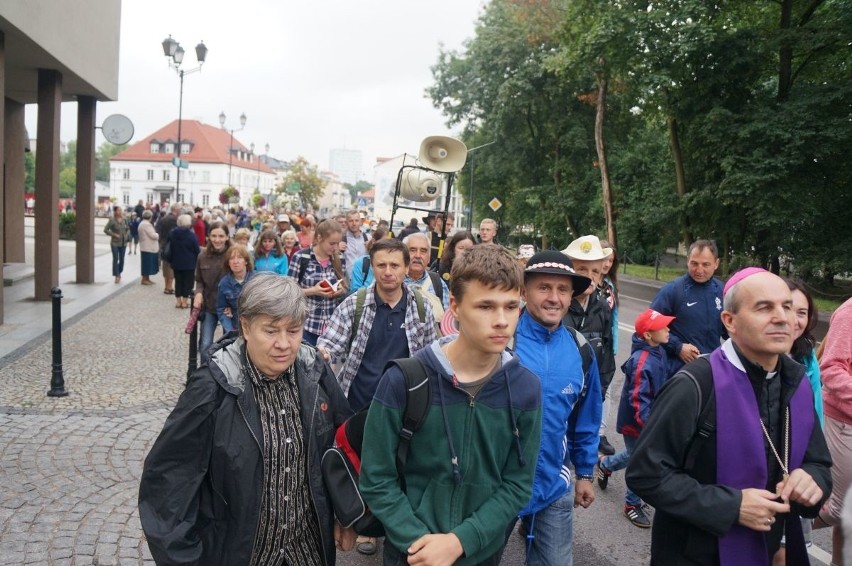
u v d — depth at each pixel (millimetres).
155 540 2094
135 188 92625
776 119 17266
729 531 2195
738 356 2283
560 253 3025
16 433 5559
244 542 2193
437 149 9797
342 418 2521
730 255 21188
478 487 2115
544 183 32406
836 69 19922
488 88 30688
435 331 4113
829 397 3516
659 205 23797
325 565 2369
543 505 2924
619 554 4227
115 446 5414
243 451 2203
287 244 10375
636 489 2307
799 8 19969
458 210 57312
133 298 14109
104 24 14711
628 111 28812
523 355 2969
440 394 2094
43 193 12469
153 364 8305
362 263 6137
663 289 4996
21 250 16688
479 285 2025
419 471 2129
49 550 3730
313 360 2475
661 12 18688
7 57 11547
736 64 18703
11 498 4355
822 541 4445
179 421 2168
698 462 2273
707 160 20062
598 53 20453
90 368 7918
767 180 17031
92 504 4340
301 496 2314
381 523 2160
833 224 18812
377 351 4012
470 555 2049
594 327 4484
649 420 2354
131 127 15133
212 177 92062
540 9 28859
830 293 21219
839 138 16422
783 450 2242
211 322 7605
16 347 8695
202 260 7488
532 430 2182
